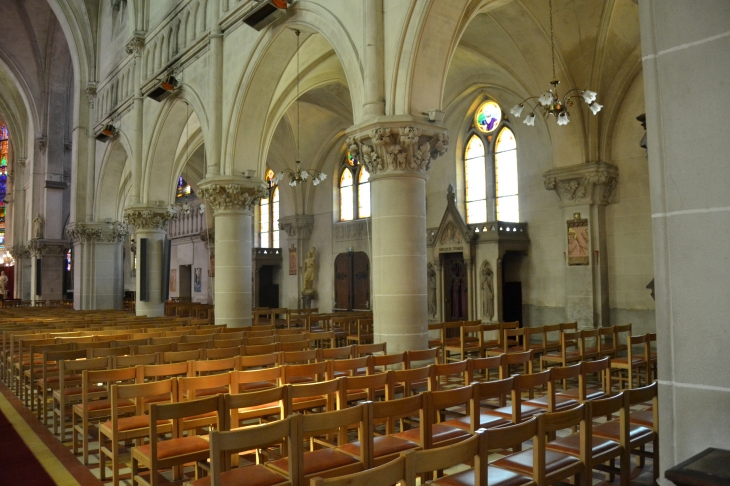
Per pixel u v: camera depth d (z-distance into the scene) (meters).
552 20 16.45
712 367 3.59
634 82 17.53
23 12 41.19
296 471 4.71
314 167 31.14
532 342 20.11
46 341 12.05
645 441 5.95
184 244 43.47
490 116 22.45
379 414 5.27
